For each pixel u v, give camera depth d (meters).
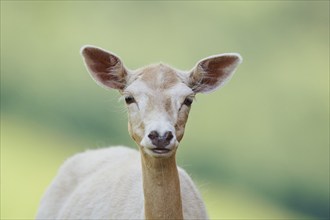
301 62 133.00
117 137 105.44
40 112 117.50
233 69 30.55
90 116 111.00
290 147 120.62
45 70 126.69
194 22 133.50
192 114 110.69
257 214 106.75
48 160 100.56
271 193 114.06
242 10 134.75
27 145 104.44
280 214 111.31
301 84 131.00
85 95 114.12
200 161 111.00
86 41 132.62
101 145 84.50
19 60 128.50
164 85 28.73
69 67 127.88
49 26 133.50
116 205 32.53
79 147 106.69
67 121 113.50
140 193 31.89
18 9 133.38
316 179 118.19
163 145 27.09
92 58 30.44
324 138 123.12
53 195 36.78
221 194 107.50
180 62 130.38
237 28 133.88
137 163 34.50
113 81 30.34
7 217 81.75
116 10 135.25
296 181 117.31
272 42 133.88
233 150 114.69
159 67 29.44
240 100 123.44
